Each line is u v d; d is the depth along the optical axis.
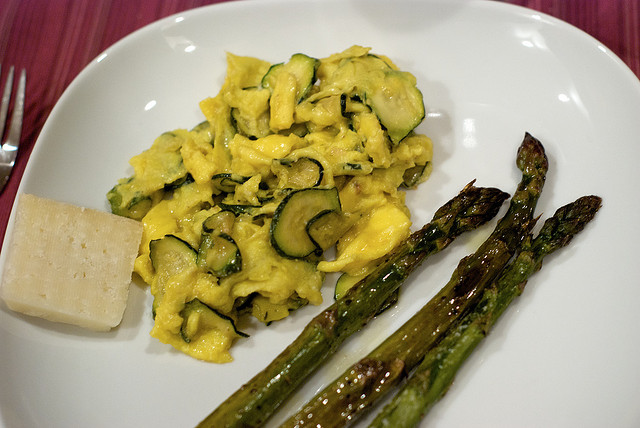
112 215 0.28
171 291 0.26
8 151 0.31
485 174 0.30
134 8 0.36
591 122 0.29
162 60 0.33
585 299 0.26
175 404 0.25
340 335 0.25
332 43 0.33
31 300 0.25
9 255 0.26
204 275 0.26
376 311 0.26
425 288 0.27
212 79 0.33
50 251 0.26
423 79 0.32
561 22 0.31
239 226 0.27
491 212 0.28
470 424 0.24
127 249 0.27
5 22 0.36
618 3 0.34
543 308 0.26
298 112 0.29
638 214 0.27
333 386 0.24
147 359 0.26
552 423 0.24
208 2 0.36
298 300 0.27
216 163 0.29
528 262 0.26
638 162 0.28
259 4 0.33
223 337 0.26
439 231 0.27
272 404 0.24
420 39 0.32
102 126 0.31
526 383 0.25
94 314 0.26
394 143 0.28
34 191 0.29
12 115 0.33
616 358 0.25
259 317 0.27
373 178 0.28
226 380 0.26
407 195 0.30
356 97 0.29
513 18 0.31
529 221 0.27
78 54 0.35
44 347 0.26
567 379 0.25
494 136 0.30
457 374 0.25
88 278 0.26
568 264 0.27
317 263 0.27
